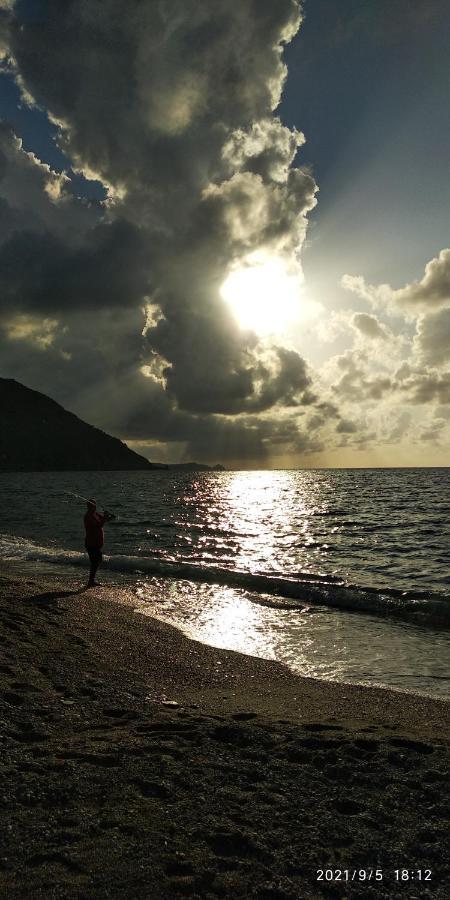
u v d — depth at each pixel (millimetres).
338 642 10180
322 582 15789
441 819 3807
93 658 8109
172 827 3600
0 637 8586
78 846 3354
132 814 3738
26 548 21719
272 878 3121
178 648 9227
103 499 60312
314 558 21125
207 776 4371
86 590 14000
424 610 12430
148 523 34594
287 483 112938
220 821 3697
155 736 5207
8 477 167125
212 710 6348
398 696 7234
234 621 11680
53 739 5105
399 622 11727
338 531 30375
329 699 7062
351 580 16234
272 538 27766
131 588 14688
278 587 15008
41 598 12117
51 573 16688
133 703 6367
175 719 5781
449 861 3344
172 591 14555
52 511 41000
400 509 44000
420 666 8734
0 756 4637
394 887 3096
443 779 4406
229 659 8867
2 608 10625
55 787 4082
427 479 115625
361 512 42188
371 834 3619
